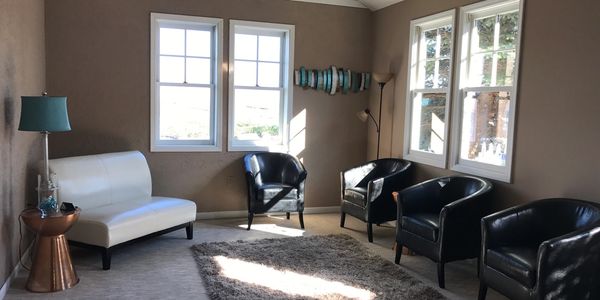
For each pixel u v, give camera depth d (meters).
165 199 4.45
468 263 4.04
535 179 3.46
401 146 5.19
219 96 5.26
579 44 3.10
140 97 5.00
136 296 3.16
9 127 3.27
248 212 5.04
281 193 4.90
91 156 4.24
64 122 3.35
